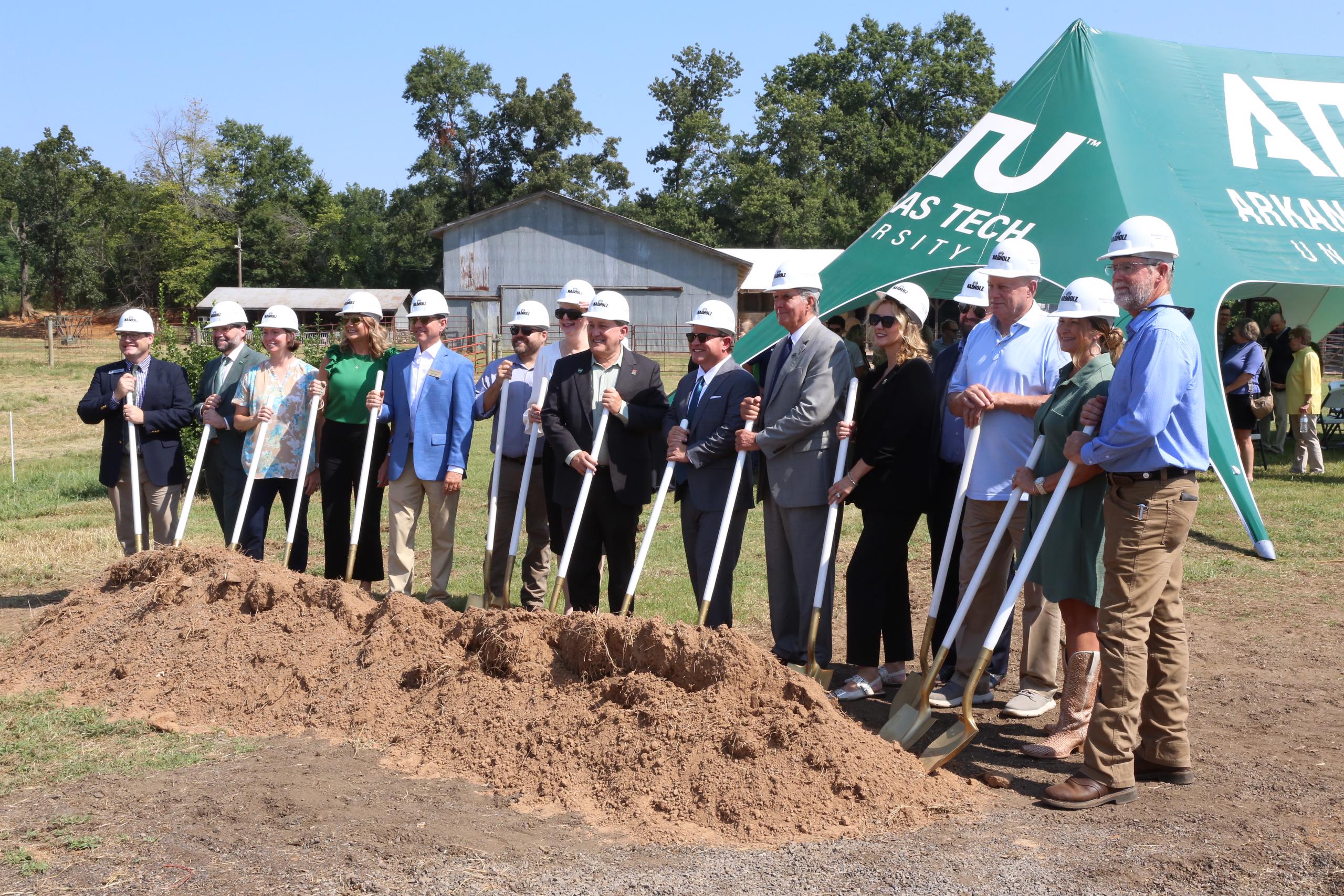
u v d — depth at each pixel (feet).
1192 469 14.08
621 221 141.59
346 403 24.30
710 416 20.30
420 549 31.71
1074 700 15.98
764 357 38.58
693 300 142.82
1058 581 15.42
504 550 24.62
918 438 18.33
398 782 14.85
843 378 19.13
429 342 23.70
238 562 20.79
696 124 234.99
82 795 14.28
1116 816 13.55
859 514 36.17
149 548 25.89
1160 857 12.27
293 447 24.58
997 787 14.70
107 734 16.69
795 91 235.61
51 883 11.83
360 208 255.09
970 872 11.96
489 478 44.86
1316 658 20.71
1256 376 40.98
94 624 20.53
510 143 230.27
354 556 22.36
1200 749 16.07
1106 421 14.38
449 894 11.60
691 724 14.78
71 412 75.77
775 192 208.95
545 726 15.69
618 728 15.21
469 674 17.12
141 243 232.32
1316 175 39.24
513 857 12.52
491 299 143.84
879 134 225.35
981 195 36.22
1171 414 13.97
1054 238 33.73
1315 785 14.40
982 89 225.35
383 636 18.24
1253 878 11.73
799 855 12.51
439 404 23.48
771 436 19.02
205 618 19.86
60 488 44.62
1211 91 41.39
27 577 28.76
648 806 13.82
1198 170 37.60
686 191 231.91
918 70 225.76
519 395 24.45
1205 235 34.78
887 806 13.56
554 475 21.95
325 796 14.25
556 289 143.74
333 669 18.02
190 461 41.22
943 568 17.39
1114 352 15.74
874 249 35.94
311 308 171.94
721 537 19.13
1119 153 36.50
